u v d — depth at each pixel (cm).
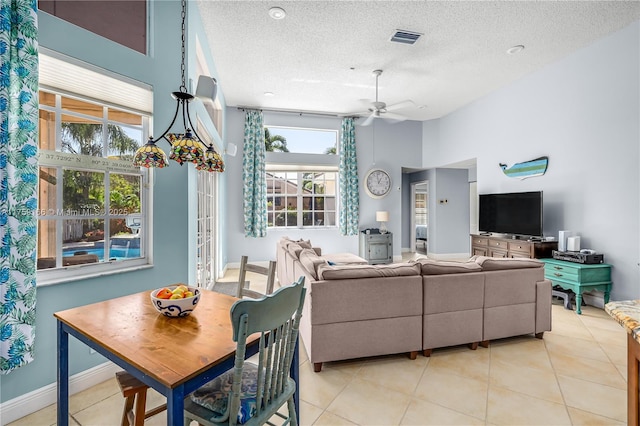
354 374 229
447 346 267
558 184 423
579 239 379
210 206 463
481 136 564
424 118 697
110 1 226
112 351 119
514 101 494
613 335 297
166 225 250
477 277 262
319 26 346
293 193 669
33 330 173
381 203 700
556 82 426
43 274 193
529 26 346
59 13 202
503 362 246
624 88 349
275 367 128
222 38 370
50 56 186
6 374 172
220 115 523
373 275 242
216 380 139
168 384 97
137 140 244
